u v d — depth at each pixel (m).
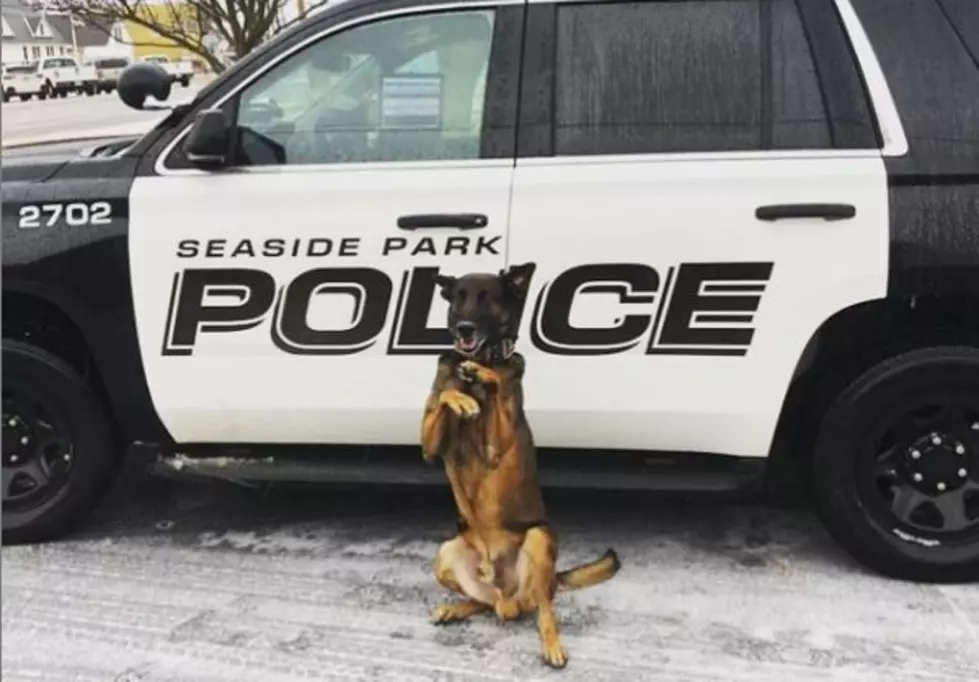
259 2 8.84
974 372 3.16
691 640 3.03
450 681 2.86
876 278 3.09
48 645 3.06
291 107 3.37
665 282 3.17
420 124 3.32
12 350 3.47
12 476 3.64
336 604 3.29
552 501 4.07
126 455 3.86
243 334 3.36
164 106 3.57
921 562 3.30
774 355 3.18
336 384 3.35
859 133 3.13
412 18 3.32
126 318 3.39
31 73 30.72
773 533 3.76
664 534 3.76
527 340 3.25
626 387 3.24
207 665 2.96
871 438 3.26
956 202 3.05
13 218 3.36
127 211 3.35
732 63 3.21
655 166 3.18
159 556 3.64
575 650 2.99
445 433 2.92
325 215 3.28
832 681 2.82
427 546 3.70
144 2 9.59
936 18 3.16
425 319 3.28
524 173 3.22
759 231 3.12
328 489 4.20
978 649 2.96
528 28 3.29
